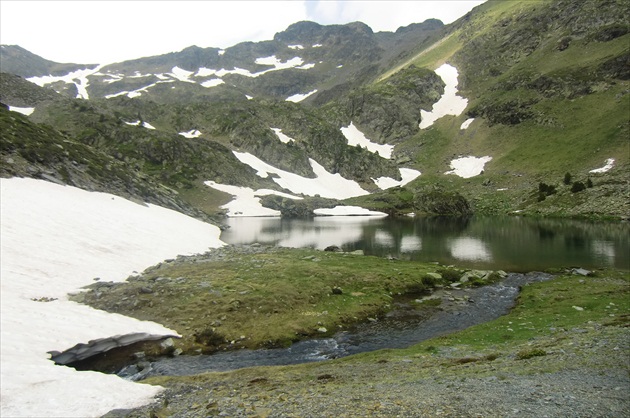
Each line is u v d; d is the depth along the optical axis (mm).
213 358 25719
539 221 101312
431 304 37062
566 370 16984
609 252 57625
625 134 144000
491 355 21266
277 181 182125
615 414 12219
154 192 94875
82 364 24078
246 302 33875
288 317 32344
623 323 24797
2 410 14789
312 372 21297
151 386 18781
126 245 50219
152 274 42250
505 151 185625
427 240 76500
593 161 139375
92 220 53750
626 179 111938
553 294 36844
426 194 153625
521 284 43219
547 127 182375
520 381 16031
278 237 84438
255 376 21078
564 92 192875
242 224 114250
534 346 22141
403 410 13477
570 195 116562
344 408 14062
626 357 17828
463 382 16578
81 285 35781
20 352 20234
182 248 58406
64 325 25172
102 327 26203
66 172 69812
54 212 50438
